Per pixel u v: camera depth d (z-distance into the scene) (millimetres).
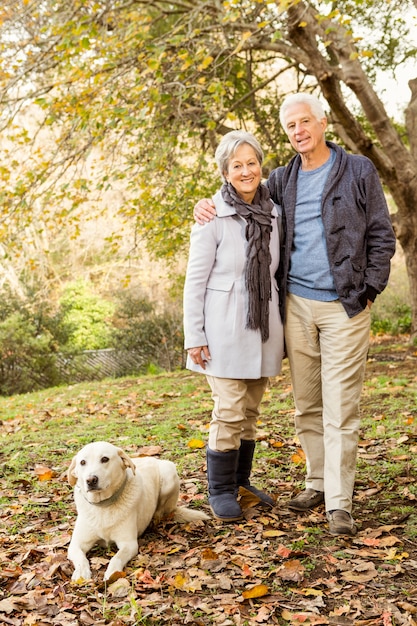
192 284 3816
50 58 9617
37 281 21625
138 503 3496
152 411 7863
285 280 3863
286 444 5516
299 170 3889
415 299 12016
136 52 9742
